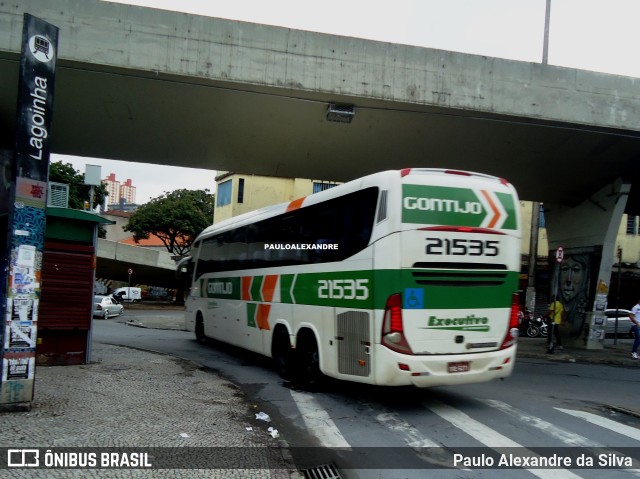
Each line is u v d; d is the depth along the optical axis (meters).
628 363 14.66
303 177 16.89
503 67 12.16
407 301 6.74
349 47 11.41
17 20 9.99
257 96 11.58
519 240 7.57
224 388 8.41
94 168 21.17
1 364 6.18
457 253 7.04
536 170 15.57
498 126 12.87
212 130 13.30
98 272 42.94
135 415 6.41
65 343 9.97
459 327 7.00
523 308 25.52
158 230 42.56
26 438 5.30
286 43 11.13
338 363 7.70
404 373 6.66
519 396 8.91
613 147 14.06
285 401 7.99
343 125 12.86
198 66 10.73
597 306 17.12
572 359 14.95
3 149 13.62
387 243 6.82
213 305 13.63
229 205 33.19
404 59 11.65
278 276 9.81
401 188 6.88
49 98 6.45
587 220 17.73
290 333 9.22
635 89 12.88
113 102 11.96
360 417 7.16
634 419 7.59
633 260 29.48
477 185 7.32
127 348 13.06
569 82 12.49
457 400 8.34
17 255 6.20
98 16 10.34
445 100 11.82
